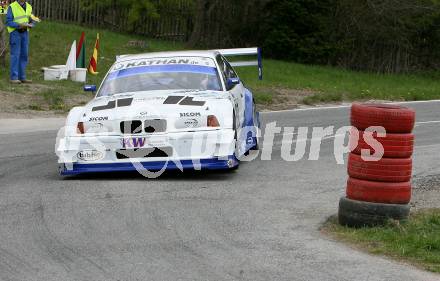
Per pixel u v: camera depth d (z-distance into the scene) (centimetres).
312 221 1018
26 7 2645
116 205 1087
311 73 3975
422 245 877
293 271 793
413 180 1316
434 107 2684
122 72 1472
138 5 4472
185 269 797
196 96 1335
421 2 4772
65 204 1093
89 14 4662
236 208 1083
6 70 2947
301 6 4578
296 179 1320
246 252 862
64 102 2411
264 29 4653
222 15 4675
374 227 967
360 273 789
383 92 3150
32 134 1867
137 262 820
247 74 3541
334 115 2344
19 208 1070
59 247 877
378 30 4741
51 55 3406
